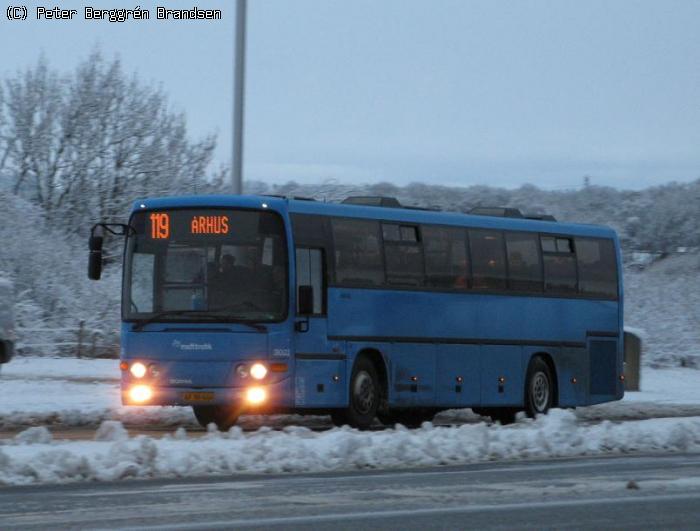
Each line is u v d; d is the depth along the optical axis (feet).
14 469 116.06
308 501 101.65
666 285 435.53
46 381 276.82
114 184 432.25
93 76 436.35
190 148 440.04
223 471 126.52
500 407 226.99
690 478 122.83
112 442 145.59
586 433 162.20
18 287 368.68
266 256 183.73
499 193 505.25
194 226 185.57
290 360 183.11
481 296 217.97
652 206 517.96
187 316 183.62
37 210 385.70
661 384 332.60
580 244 239.50
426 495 106.52
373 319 197.77
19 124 431.43
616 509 97.60
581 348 237.66
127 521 88.74
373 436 153.07
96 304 371.76
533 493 108.47
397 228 204.23
